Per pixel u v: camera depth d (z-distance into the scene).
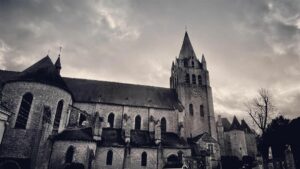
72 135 36.78
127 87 55.34
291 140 42.12
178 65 59.88
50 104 37.31
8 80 36.47
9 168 32.06
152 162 40.44
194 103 55.50
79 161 34.53
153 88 58.22
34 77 37.66
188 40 67.38
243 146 64.38
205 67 61.19
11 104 35.06
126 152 39.56
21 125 34.53
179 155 42.28
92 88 51.34
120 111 48.91
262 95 49.28
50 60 43.09
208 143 47.62
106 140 40.66
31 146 33.69
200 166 41.81
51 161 33.75
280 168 36.06
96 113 43.00
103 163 37.94
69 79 52.16
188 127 52.34
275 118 49.72
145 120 49.69
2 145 32.50
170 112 51.72
